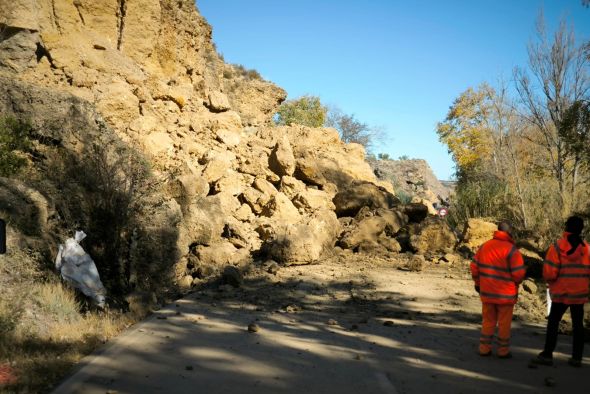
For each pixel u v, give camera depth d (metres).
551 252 5.95
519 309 9.17
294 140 20.95
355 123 52.94
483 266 6.26
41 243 8.74
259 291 10.20
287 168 17.66
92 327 7.02
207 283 10.90
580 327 5.88
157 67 19.36
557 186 16.78
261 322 7.77
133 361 5.59
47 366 5.30
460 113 42.78
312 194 17.09
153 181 12.04
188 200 12.67
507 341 6.17
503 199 19.41
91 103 13.28
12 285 7.47
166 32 19.77
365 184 18.45
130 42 18.28
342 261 13.91
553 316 5.92
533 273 12.19
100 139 11.52
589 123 14.54
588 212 14.77
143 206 10.88
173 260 10.89
